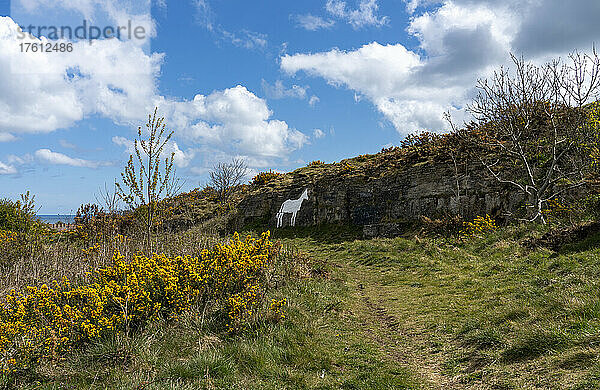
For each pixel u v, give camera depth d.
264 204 29.50
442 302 8.40
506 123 16.78
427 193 19.75
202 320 6.11
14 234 10.54
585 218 11.70
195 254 9.12
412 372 5.27
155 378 4.56
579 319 5.41
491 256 11.84
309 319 6.89
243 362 5.12
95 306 5.56
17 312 5.14
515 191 16.38
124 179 8.40
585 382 3.96
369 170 24.81
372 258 15.19
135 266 6.57
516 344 5.18
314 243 22.23
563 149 15.70
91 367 4.77
